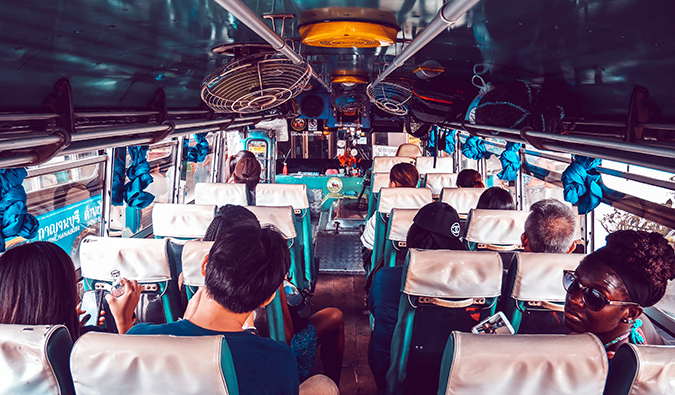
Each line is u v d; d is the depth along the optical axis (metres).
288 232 3.88
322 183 9.85
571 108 3.08
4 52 1.82
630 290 1.50
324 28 2.71
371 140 10.27
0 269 1.73
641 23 1.73
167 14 2.17
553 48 2.51
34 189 3.54
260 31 1.79
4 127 1.98
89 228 4.31
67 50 2.16
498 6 2.04
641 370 1.26
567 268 2.30
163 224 3.87
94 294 2.75
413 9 2.46
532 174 5.52
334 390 2.12
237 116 5.44
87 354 1.28
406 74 5.91
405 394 2.70
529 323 2.43
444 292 2.35
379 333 2.73
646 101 2.25
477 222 3.40
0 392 1.35
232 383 1.30
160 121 3.51
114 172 4.61
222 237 1.54
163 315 2.80
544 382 1.33
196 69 3.73
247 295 1.47
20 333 1.34
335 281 6.48
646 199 3.27
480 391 1.36
